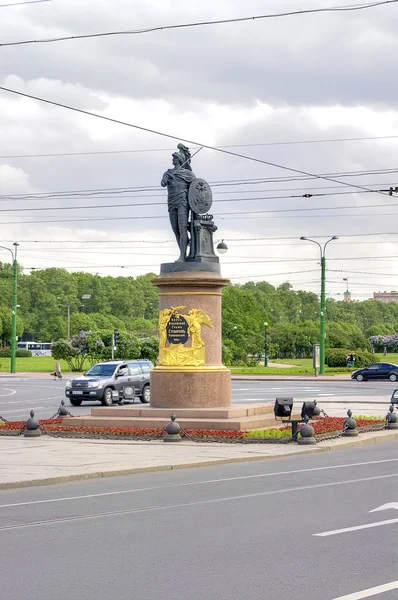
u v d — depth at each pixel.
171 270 26.48
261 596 8.03
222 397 26.30
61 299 173.12
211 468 18.39
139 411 26.02
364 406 36.59
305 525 11.50
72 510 12.95
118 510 12.90
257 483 15.80
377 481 15.98
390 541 10.43
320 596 8.02
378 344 150.25
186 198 26.97
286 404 24.55
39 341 170.62
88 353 82.00
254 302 125.31
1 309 149.88
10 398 44.66
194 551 9.92
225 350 89.38
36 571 9.05
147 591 8.23
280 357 129.50
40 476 16.33
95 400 39.00
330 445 22.28
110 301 182.38
